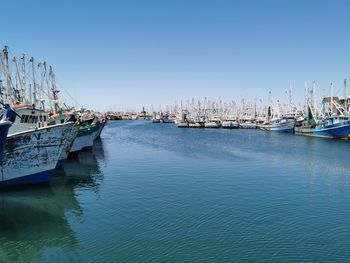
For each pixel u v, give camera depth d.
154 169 46.81
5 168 32.41
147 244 21.38
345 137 97.19
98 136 90.88
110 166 49.50
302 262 19.23
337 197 32.66
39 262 19.34
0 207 28.81
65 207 28.83
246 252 20.39
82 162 53.50
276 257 19.80
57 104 72.69
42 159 33.94
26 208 28.61
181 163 52.12
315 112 126.44
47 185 35.22
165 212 27.42
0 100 38.34
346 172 45.56
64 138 35.03
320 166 50.41
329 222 25.59
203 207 28.80
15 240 22.23
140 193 33.25
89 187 35.81
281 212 27.83
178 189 34.97
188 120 177.25
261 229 24.05
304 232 23.56
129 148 73.56
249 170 46.50
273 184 37.91
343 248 21.09
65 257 19.78
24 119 37.09
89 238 22.38
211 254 20.06
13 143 31.97
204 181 38.97
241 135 117.06
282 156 61.12
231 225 24.70
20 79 58.38
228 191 34.41
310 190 35.38
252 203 30.27
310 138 103.00
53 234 23.11
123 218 26.02
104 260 19.36
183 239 22.17
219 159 56.66
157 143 85.62
